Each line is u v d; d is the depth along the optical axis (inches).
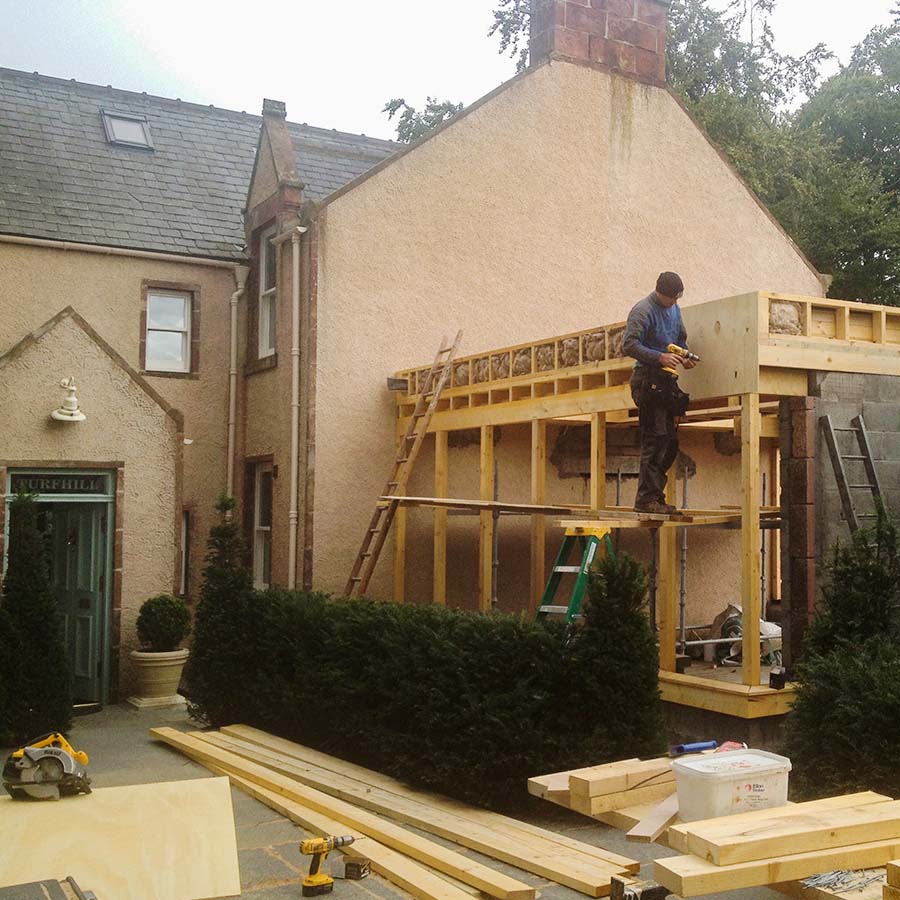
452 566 541.3
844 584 303.9
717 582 587.5
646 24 632.4
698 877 155.7
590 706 301.3
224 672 428.5
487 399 494.0
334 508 520.7
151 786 237.1
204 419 579.5
